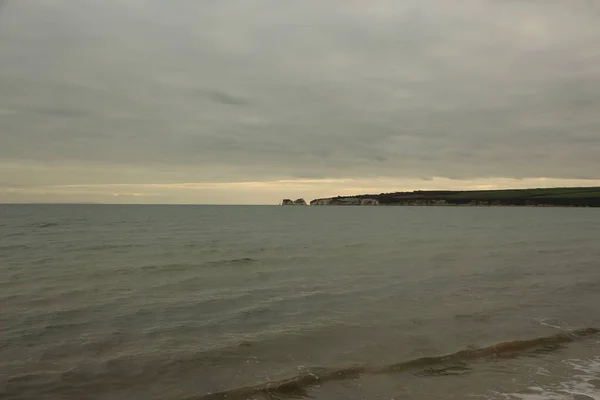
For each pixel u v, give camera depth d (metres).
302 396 7.25
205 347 9.50
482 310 12.65
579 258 24.56
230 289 15.38
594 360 8.96
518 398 7.23
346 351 9.30
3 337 9.92
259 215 99.38
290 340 9.98
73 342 9.70
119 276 17.61
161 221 64.69
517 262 22.70
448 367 8.52
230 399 7.16
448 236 40.47
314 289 15.46
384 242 33.84
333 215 102.62
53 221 59.38
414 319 11.68
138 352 9.16
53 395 7.22
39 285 15.56
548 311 12.65
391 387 7.60
